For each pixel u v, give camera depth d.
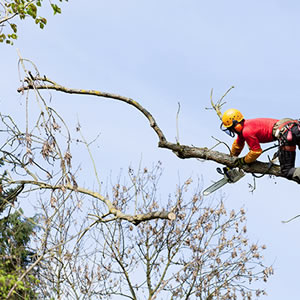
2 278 8.37
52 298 11.93
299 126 8.04
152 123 8.99
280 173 8.23
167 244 17.11
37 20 10.85
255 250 17.02
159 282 16.66
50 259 11.95
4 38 11.06
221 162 8.69
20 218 13.82
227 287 16.61
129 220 9.16
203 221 17.39
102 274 15.93
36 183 9.63
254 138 8.09
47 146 8.18
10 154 9.45
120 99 9.30
